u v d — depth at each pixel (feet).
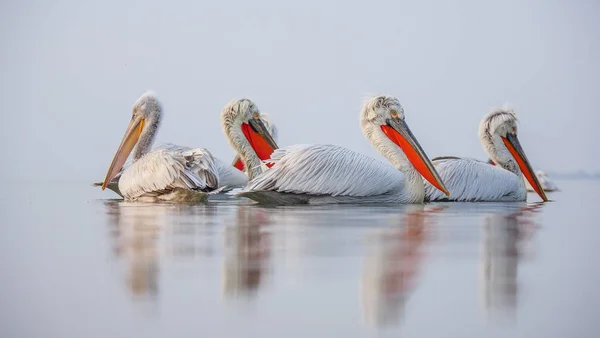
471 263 34.35
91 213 59.00
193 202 69.36
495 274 32.04
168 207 63.87
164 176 69.46
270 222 50.03
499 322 25.22
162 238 42.09
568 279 31.22
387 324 24.98
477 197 71.72
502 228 48.01
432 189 70.69
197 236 42.75
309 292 28.76
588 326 24.75
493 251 37.83
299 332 24.16
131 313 26.09
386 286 29.76
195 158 70.90
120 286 29.68
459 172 71.26
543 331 24.35
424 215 55.98
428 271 32.42
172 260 34.76
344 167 63.16
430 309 26.58
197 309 26.50
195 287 29.48
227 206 63.98
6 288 29.53
